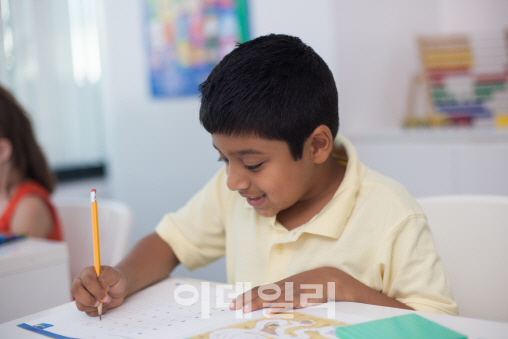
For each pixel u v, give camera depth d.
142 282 0.81
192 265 0.98
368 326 0.57
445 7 2.61
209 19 2.16
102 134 2.88
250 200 0.77
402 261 0.75
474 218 0.99
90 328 0.63
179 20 2.25
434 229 1.01
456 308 0.72
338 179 0.85
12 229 1.49
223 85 0.70
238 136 0.69
